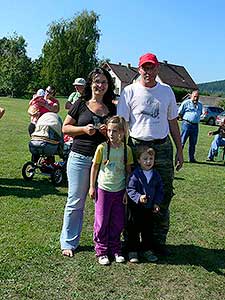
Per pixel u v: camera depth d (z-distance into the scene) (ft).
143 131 14.21
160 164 14.44
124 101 14.34
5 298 11.55
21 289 12.06
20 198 21.18
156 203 13.98
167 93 14.35
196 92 37.60
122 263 14.24
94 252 15.05
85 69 211.61
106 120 14.35
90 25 211.82
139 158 14.06
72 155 14.73
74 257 14.51
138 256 14.79
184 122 38.27
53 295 11.92
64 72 210.18
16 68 204.03
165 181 14.64
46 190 23.26
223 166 37.81
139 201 13.71
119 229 14.46
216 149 40.37
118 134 13.84
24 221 17.81
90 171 14.57
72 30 211.82
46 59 213.87
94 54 214.69
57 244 15.46
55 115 25.13
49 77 210.79
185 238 17.37
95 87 14.33
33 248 14.93
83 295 12.04
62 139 24.88
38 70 220.84
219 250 16.29
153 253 15.02
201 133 75.97
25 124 59.21
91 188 14.30
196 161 39.68
